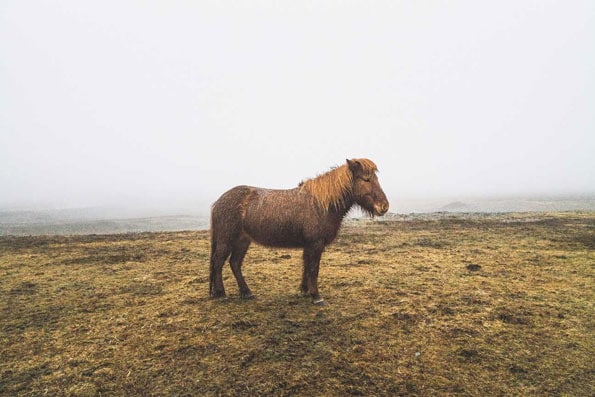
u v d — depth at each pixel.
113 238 10.86
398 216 16.64
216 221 5.00
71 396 2.79
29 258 7.84
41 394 2.82
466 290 5.23
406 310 4.48
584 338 3.61
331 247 8.84
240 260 5.21
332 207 4.82
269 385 2.87
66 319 4.36
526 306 4.51
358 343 3.60
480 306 4.56
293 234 4.81
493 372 3.03
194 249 8.92
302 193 4.88
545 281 5.57
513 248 8.16
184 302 4.95
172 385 2.90
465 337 3.70
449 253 7.86
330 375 3.01
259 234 4.87
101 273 6.59
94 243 9.86
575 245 8.20
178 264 7.32
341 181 4.77
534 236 9.65
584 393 2.71
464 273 6.19
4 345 3.67
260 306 4.76
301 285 5.13
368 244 9.20
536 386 2.82
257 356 3.35
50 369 3.20
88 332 3.97
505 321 4.08
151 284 5.87
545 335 3.70
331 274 6.29
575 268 6.27
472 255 7.58
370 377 2.97
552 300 4.70
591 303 4.55
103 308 4.73
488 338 3.66
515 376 2.96
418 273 6.25
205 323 4.18
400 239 9.86
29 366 3.25
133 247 9.21
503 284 5.48
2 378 3.06
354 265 6.94
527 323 4.00
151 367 3.19
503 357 3.27
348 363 3.20
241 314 4.46
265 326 4.06
